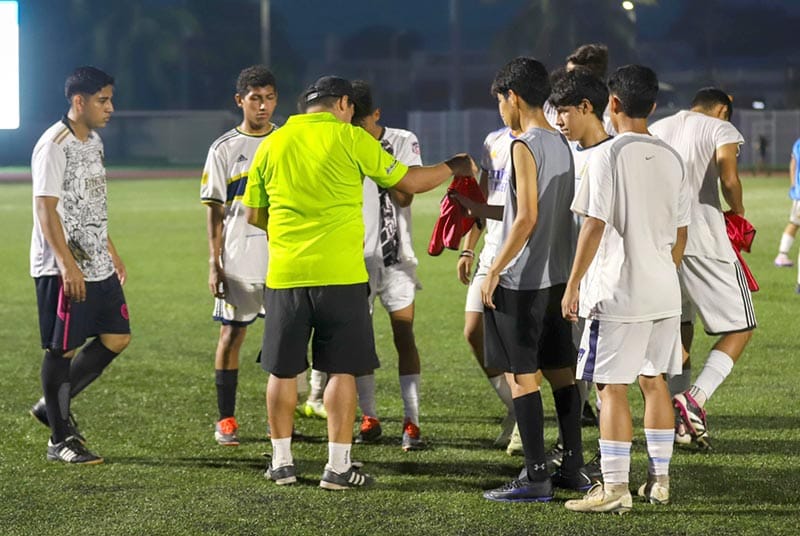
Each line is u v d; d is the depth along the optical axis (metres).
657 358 9.38
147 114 110.12
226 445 11.72
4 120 28.50
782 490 9.88
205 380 15.02
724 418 12.62
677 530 8.83
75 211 11.01
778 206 45.03
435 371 15.52
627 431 9.26
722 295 11.38
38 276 10.98
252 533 8.81
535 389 9.71
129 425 12.59
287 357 10.07
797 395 13.71
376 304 21.66
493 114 94.69
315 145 9.85
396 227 12.05
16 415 13.02
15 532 8.88
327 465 10.12
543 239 9.59
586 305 9.23
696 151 11.41
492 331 9.73
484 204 10.69
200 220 41.22
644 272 9.08
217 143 11.85
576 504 9.33
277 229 9.98
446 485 10.20
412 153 11.91
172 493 9.95
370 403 11.87
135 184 68.50
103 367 11.60
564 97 9.48
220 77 128.12
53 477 10.48
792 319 19.25
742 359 15.96
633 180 9.01
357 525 9.00
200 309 21.16
